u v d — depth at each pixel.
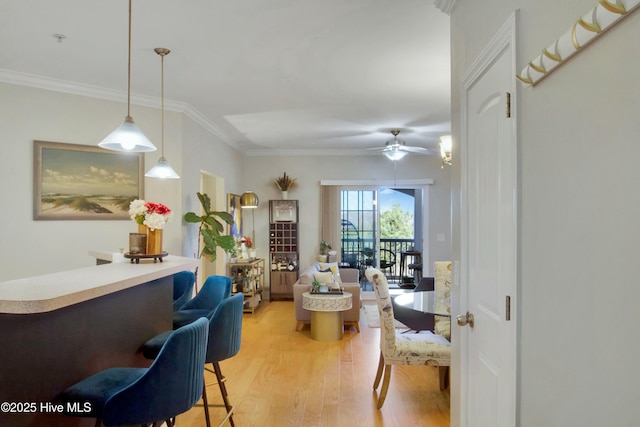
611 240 0.84
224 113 4.72
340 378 3.56
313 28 2.66
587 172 0.93
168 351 1.61
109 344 1.97
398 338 3.16
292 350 4.31
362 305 6.65
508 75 1.42
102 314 1.92
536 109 1.19
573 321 0.99
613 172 0.83
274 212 7.10
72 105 3.75
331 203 7.14
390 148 5.26
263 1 2.33
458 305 2.07
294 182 7.21
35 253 3.53
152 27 2.65
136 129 2.51
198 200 4.86
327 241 7.09
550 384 1.10
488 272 1.65
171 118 4.32
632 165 0.77
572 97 0.99
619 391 0.82
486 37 1.67
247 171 7.25
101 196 3.84
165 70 3.40
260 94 4.05
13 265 3.44
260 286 6.64
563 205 1.04
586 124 0.93
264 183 7.24
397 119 5.00
